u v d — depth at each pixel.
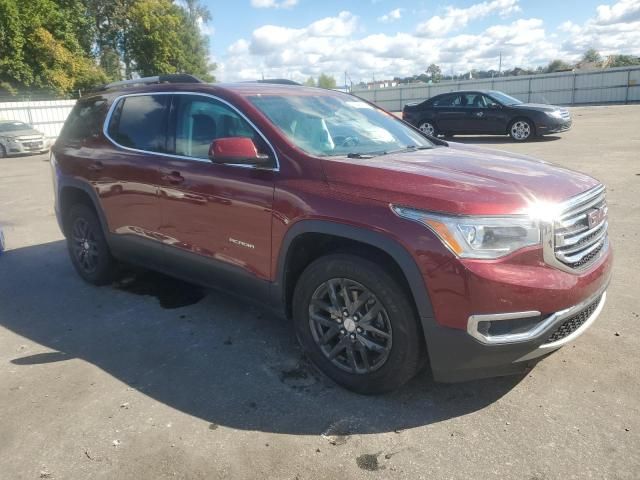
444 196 2.76
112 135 4.66
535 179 3.07
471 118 16.55
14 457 2.70
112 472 2.58
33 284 5.26
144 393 3.25
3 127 19.95
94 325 4.25
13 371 3.55
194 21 54.41
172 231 4.08
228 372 3.47
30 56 35.62
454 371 2.82
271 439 2.79
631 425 2.79
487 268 2.64
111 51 49.25
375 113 4.52
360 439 2.77
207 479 2.52
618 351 3.51
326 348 3.29
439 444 2.71
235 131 3.69
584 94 40.12
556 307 2.73
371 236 2.86
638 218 6.61
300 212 3.16
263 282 3.51
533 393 3.11
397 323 2.90
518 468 2.52
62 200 5.15
